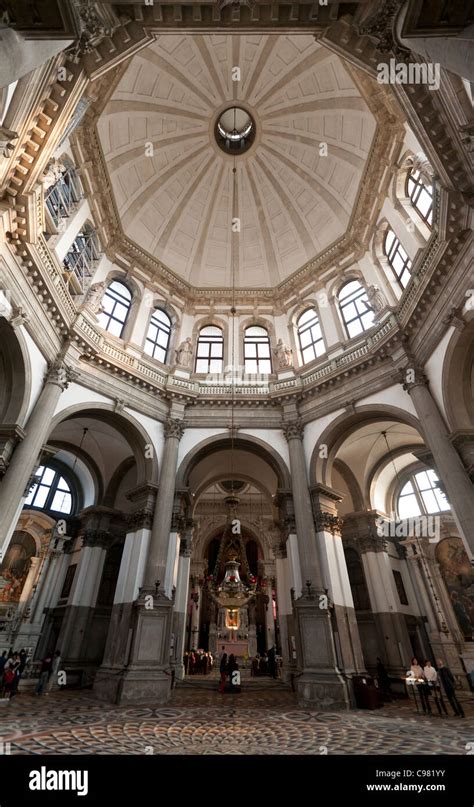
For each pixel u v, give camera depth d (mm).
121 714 8047
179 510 13438
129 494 13445
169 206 19672
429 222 12516
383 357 13078
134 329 16641
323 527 12469
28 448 10023
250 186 20219
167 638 10820
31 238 9547
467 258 9281
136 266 18516
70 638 14148
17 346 10156
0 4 4461
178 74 16641
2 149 7527
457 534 16062
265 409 15461
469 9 4492
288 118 18094
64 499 18234
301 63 16156
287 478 13773
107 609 15586
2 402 10156
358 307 16422
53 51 4945
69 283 13383
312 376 15477
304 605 10984
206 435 14836
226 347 18391
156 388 14891
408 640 13984
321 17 6809
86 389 13148
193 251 20594
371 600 15000
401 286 14336
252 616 23734
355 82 13969
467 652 13953
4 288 9453
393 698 12250
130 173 17938
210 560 25875
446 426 10406
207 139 19047
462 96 7469
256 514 25375
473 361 10180
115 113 15914
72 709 8547
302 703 9562
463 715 8453
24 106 7711
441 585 15469
